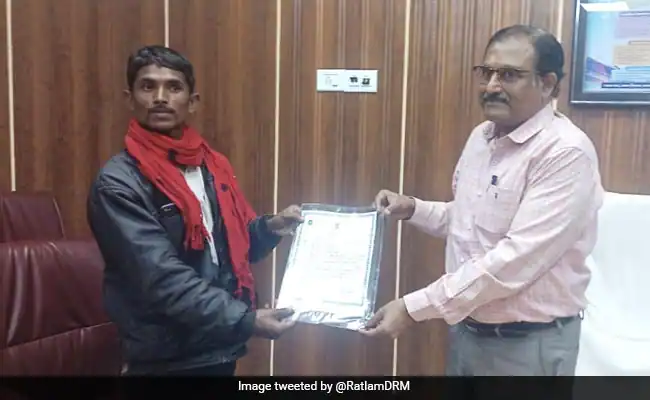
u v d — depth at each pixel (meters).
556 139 1.17
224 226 1.34
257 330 1.24
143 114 1.27
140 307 1.26
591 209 1.19
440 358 2.15
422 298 1.25
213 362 1.30
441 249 2.12
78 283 1.54
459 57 2.03
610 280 1.83
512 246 1.17
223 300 1.22
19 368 1.42
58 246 1.55
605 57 1.95
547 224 1.16
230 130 2.20
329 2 2.09
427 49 2.05
